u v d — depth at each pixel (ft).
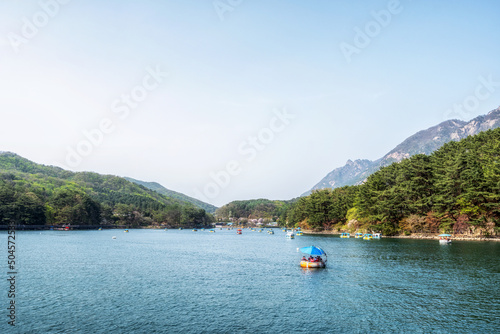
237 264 242.17
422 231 473.67
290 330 102.94
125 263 241.55
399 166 531.91
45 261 244.42
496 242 369.71
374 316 116.37
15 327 103.81
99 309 123.24
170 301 134.82
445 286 159.63
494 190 380.17
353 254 287.28
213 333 100.12
